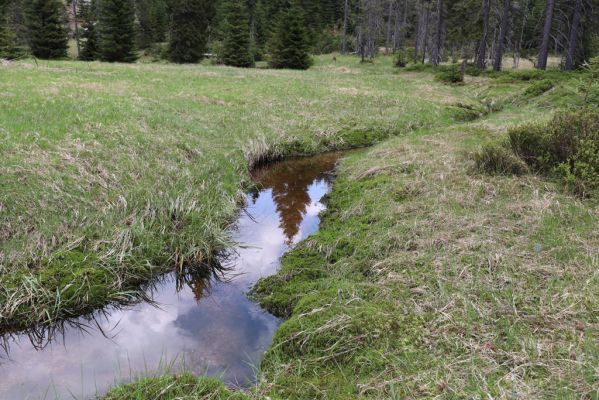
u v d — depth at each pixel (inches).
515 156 375.6
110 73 924.6
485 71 1385.3
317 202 422.6
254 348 215.2
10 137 367.2
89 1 2854.3
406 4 2687.0
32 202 295.6
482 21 1604.3
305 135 625.0
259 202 425.7
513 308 195.3
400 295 218.8
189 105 647.1
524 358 164.9
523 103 892.0
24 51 1818.4
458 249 252.2
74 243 273.3
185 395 160.2
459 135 551.8
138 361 205.3
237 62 1991.9
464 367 165.0
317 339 196.2
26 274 246.4
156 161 404.5
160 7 2615.7
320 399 165.5
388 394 158.7
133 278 274.4
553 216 278.2
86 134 410.0
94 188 331.6
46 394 181.8
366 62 2183.8
